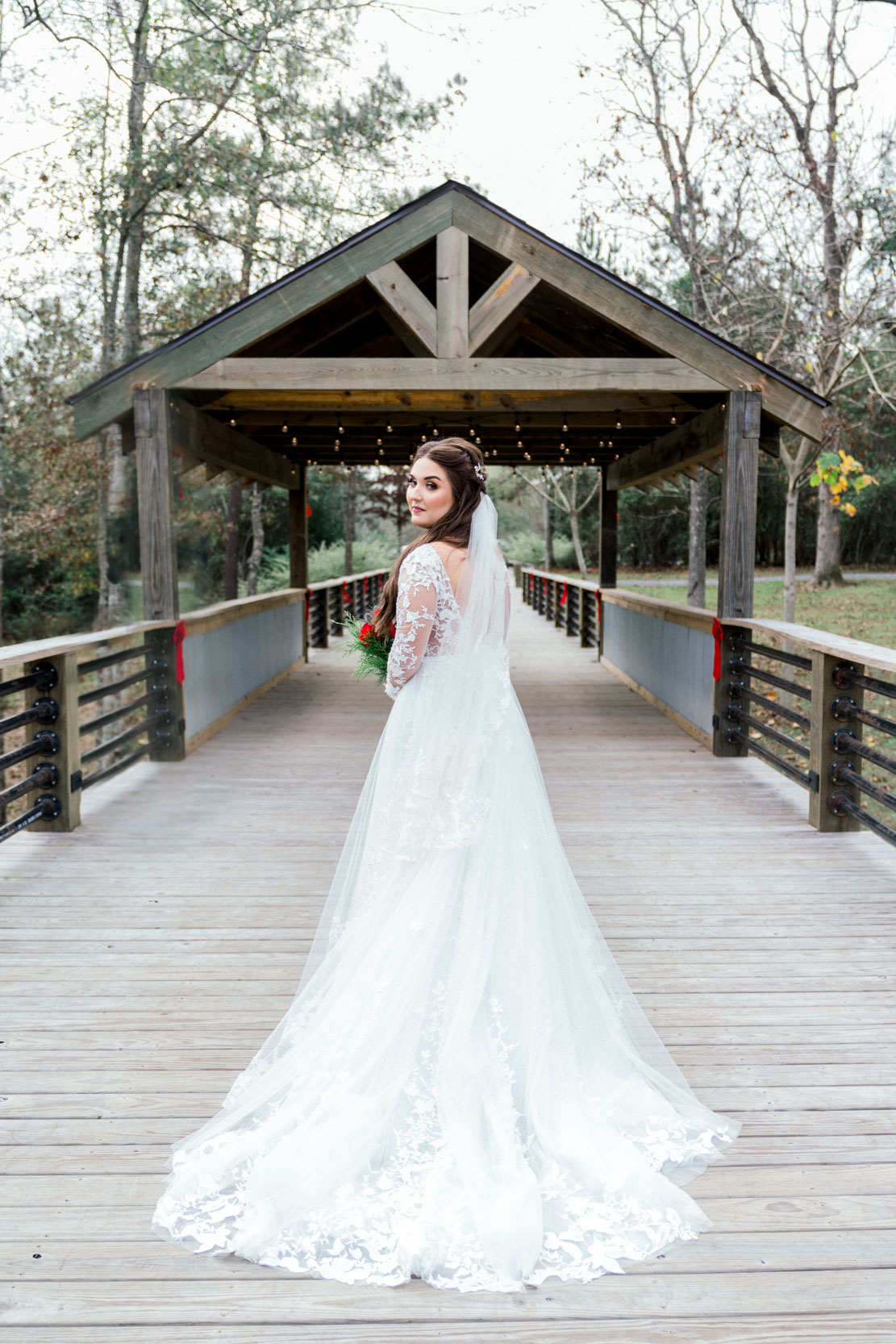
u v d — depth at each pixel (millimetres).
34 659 4199
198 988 3025
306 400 6625
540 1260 1798
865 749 4445
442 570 2195
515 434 9617
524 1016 2152
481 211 5855
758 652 6125
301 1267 1786
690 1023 2805
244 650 8484
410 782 2201
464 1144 1981
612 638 10953
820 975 3133
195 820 4984
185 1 12797
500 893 2176
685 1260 1813
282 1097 2178
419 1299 1720
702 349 6078
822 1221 1929
